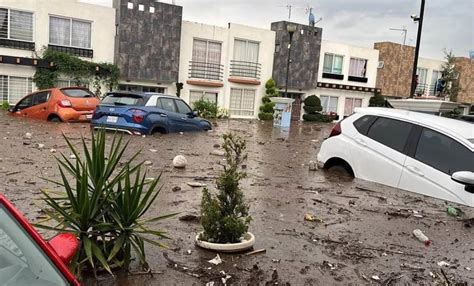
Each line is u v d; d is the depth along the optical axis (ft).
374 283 13.96
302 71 113.60
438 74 141.28
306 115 114.62
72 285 7.80
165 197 21.99
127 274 13.11
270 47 108.88
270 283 13.30
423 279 14.52
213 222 15.53
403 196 25.50
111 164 13.06
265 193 24.64
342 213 21.53
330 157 31.99
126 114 45.70
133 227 13.05
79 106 57.16
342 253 16.26
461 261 16.39
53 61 78.84
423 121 27.25
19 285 7.33
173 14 90.63
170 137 46.73
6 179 23.59
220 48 101.14
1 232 7.75
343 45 121.08
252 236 16.47
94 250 12.23
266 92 108.27
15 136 41.27
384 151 28.32
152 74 89.71
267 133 67.62
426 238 18.20
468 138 24.94
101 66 83.56
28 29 77.87
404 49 131.95
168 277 13.23
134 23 86.38
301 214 20.85
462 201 23.86
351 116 31.76
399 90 132.87
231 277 13.52
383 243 17.69
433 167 25.62
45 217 15.81
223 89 103.09
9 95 77.51
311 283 13.58
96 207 12.51
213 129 64.44
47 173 25.70
